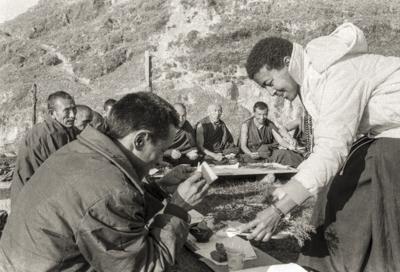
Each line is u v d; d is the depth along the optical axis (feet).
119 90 182.39
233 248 8.48
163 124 6.39
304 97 8.23
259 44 8.28
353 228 8.26
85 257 5.84
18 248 5.81
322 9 201.36
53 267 5.74
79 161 6.01
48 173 6.05
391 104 7.81
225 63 177.47
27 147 15.15
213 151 27.55
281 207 7.58
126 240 5.89
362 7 201.98
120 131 6.31
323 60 7.81
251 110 157.48
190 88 168.55
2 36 259.80
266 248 13.39
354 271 8.22
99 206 5.65
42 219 5.71
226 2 225.76
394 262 8.07
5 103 185.06
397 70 7.93
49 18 268.62
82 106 19.49
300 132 30.48
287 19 201.36
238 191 20.54
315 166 7.47
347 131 7.55
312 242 8.91
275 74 8.13
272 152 26.86
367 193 8.19
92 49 226.17
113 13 252.21
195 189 6.74
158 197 8.80
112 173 5.90
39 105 179.52
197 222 10.03
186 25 216.95
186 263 8.59
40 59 220.02
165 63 192.65
